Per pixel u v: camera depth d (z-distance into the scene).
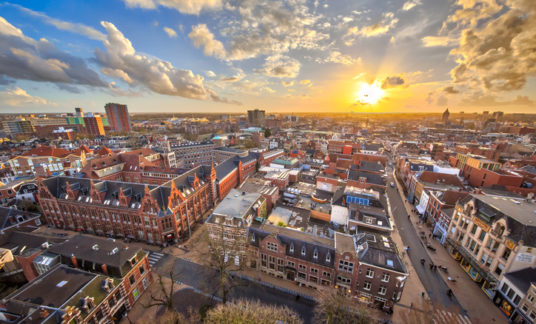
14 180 116.19
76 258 49.09
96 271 48.03
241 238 60.38
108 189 75.94
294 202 92.38
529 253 45.34
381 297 47.81
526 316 41.88
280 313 43.25
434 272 59.78
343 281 50.94
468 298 51.66
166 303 43.47
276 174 112.31
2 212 72.56
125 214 71.50
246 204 71.69
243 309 41.88
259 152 146.75
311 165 147.38
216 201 100.00
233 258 60.09
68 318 36.03
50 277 43.56
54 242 56.81
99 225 76.38
